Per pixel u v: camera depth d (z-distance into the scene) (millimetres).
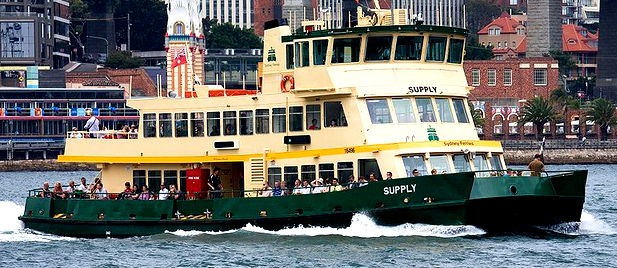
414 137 148000
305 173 151875
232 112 157750
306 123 152375
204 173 160000
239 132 157375
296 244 147375
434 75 151250
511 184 143875
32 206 171500
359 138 147625
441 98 151375
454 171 147250
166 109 162375
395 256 139375
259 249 146625
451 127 151250
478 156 150375
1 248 158000
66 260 148375
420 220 144375
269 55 159125
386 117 148250
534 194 144375
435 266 135000
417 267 134625
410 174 145250
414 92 149125
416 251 141750
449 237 144500
